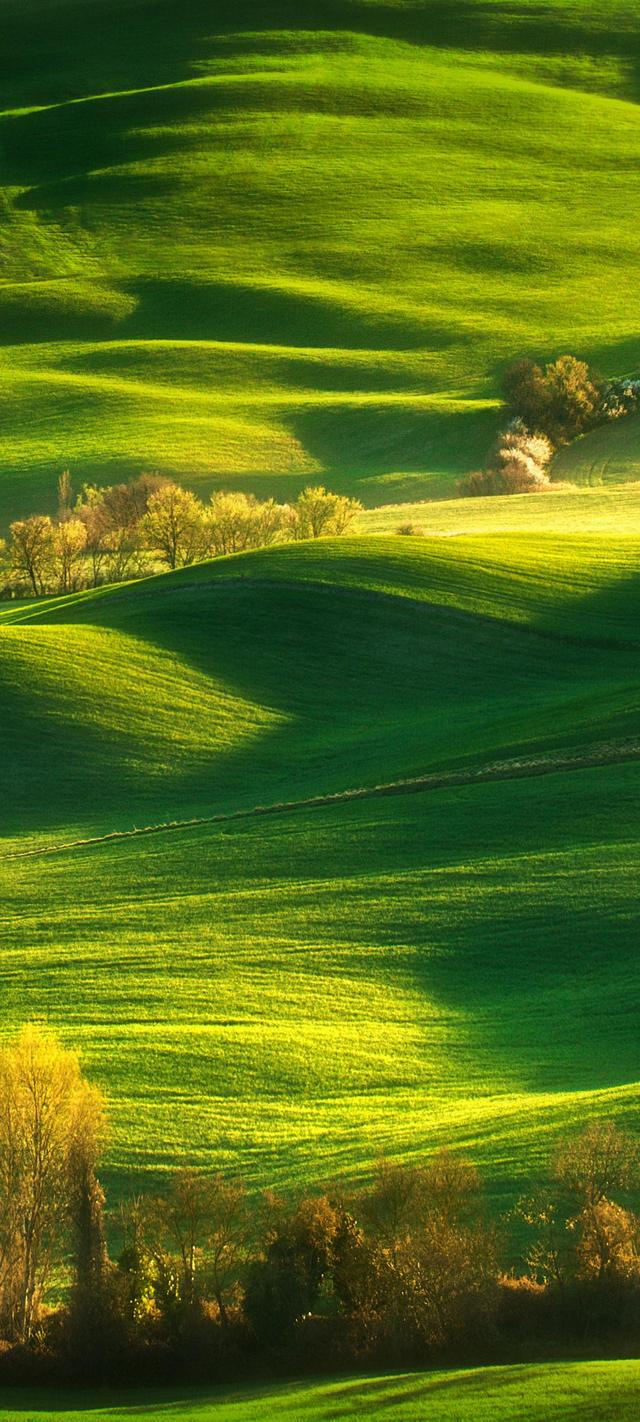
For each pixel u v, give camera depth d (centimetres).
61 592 13838
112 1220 4162
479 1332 3475
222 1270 3759
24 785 8744
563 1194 3962
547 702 9581
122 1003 5703
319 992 5725
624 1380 3098
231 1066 5156
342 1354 3497
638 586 11444
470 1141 4394
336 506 13888
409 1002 5641
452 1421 2944
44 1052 4103
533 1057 5144
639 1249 3628
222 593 11500
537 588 11431
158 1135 4700
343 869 6900
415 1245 3622
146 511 15300
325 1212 3728
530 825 7100
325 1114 4806
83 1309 3616
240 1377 3475
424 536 12950
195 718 9625
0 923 6638
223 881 6912
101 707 9612
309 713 9844
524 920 6159
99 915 6638
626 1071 4956
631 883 6353
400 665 10419
